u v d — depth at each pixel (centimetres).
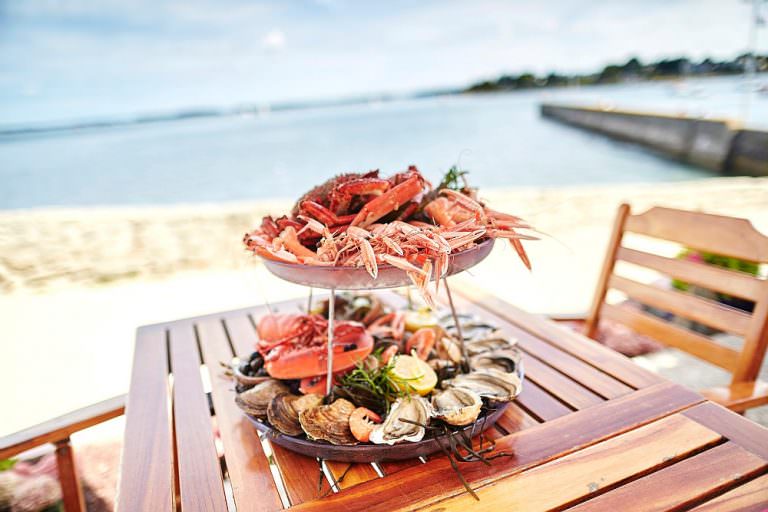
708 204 739
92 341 405
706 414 125
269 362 138
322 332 148
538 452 112
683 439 115
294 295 481
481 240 131
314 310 185
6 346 404
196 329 205
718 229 185
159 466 115
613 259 227
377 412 122
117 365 364
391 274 112
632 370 152
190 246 678
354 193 123
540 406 135
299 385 138
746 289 174
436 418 113
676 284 347
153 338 196
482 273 526
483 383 129
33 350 394
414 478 106
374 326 172
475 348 156
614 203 785
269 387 133
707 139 1909
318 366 133
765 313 166
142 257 640
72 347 396
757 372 170
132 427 133
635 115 2611
